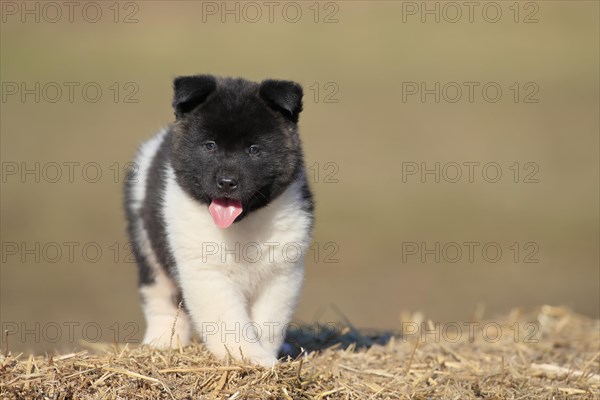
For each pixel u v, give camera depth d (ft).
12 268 62.23
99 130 87.40
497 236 67.82
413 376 31.35
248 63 101.65
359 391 29.45
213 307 30.50
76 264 63.52
